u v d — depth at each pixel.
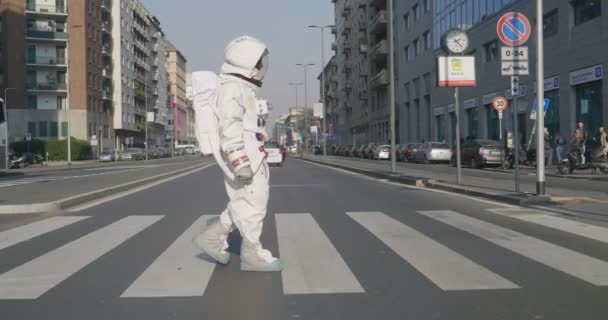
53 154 59.69
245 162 4.69
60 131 64.75
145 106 94.31
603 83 22.88
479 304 4.18
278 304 4.23
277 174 23.67
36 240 7.02
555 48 26.52
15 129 62.31
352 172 25.58
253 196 4.93
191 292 4.56
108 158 60.00
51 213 9.95
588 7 24.05
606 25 22.62
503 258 5.68
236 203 5.00
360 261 5.62
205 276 5.06
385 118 62.09
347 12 86.50
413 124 51.41
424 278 4.94
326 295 4.46
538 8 10.50
